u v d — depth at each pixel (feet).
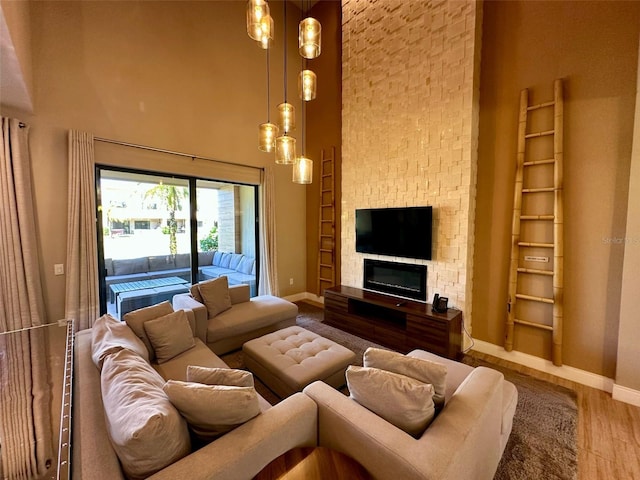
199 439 3.99
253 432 3.83
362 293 12.62
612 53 7.63
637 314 7.19
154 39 11.62
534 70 8.93
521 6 9.12
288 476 3.62
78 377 5.17
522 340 9.48
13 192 8.54
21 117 8.91
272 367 7.14
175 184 12.98
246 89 14.58
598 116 7.88
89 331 7.40
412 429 4.02
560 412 7.04
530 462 5.56
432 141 10.85
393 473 3.49
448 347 9.36
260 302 11.71
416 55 11.14
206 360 7.31
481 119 10.12
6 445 3.59
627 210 7.26
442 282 10.78
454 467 3.37
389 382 4.23
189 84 12.65
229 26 13.87
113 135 10.68
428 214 10.79
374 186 12.86
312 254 17.34
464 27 9.83
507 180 9.67
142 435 3.09
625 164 7.55
